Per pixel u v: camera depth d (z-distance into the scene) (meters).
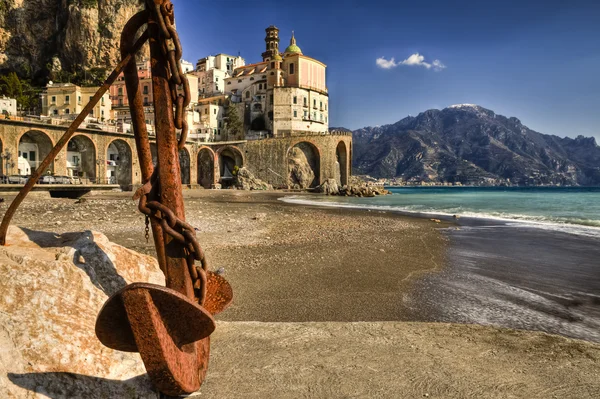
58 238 4.21
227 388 3.13
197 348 2.91
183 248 2.73
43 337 2.61
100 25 99.31
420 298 7.81
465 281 9.20
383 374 3.44
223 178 81.81
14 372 2.30
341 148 80.88
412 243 14.80
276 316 6.65
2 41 98.75
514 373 3.51
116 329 2.18
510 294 8.16
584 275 9.89
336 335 4.40
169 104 2.75
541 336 4.51
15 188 36.97
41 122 48.81
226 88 97.06
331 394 3.08
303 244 13.91
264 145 77.31
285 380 3.29
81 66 100.06
